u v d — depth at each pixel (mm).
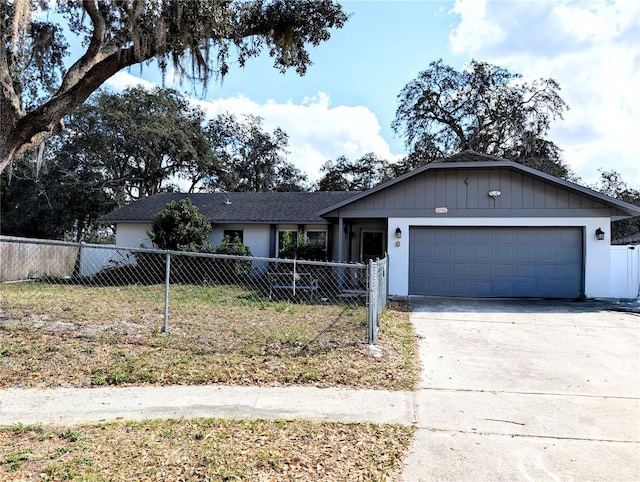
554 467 2883
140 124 25594
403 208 12602
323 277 14102
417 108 29391
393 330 7418
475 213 12172
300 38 8766
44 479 2539
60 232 26406
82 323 6797
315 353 5602
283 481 2592
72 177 25016
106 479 2549
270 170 36562
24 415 3592
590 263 11578
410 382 4703
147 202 19656
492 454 3053
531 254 11922
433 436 3344
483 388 4559
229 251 15266
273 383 4551
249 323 7531
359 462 2881
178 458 2846
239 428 3393
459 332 7527
